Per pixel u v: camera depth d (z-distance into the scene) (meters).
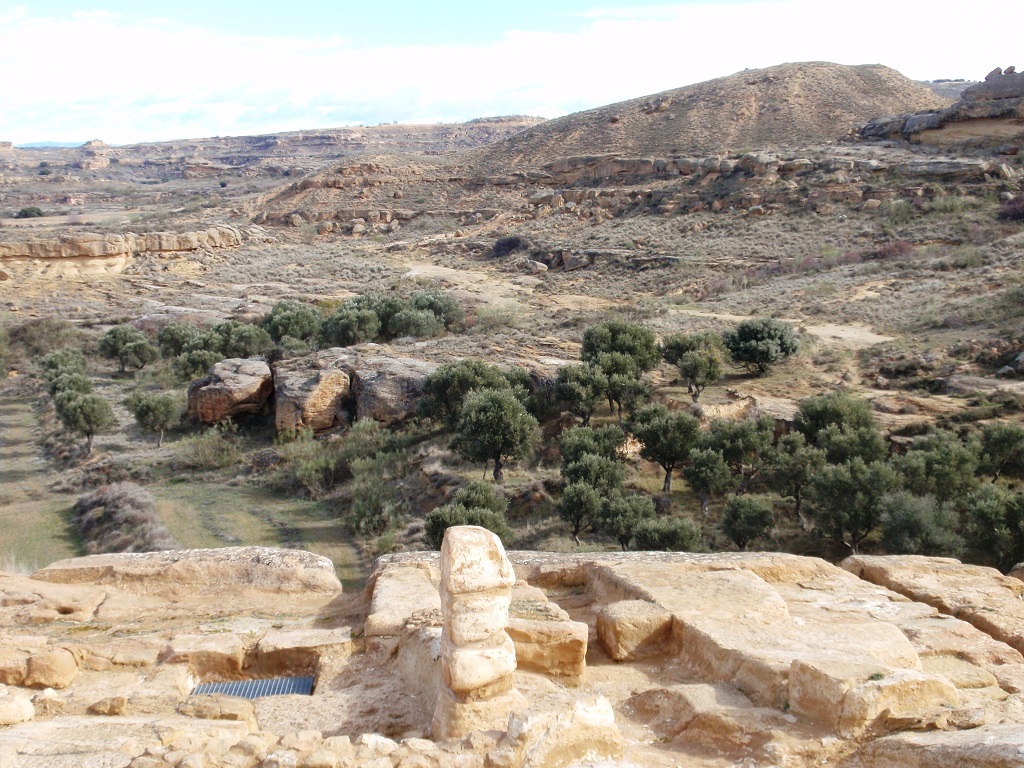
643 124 114.31
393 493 33.59
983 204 68.94
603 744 6.19
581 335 51.28
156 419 42.81
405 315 56.84
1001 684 7.83
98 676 8.44
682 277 67.88
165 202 157.62
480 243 91.00
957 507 24.62
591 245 81.25
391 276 81.56
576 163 104.88
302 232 103.62
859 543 24.98
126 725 6.83
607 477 28.81
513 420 31.64
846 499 23.84
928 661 8.29
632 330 39.91
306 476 35.97
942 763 5.74
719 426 29.95
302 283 80.12
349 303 60.62
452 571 6.98
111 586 10.77
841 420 30.23
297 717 7.51
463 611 6.91
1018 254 55.69
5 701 7.02
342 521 32.28
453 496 29.98
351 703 7.74
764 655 7.72
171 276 82.00
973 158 77.88
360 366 43.72
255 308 67.50
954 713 6.57
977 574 11.17
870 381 38.28
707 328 49.28
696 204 86.12
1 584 10.56
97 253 81.50
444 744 6.24
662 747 6.80
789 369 40.91
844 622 9.23
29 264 78.88
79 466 40.34
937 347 40.72
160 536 29.95
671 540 24.16
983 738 5.85
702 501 28.02
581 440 31.06
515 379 38.81
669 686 7.86
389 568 10.93
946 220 67.44
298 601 10.57
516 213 99.12
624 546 25.62
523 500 30.02
